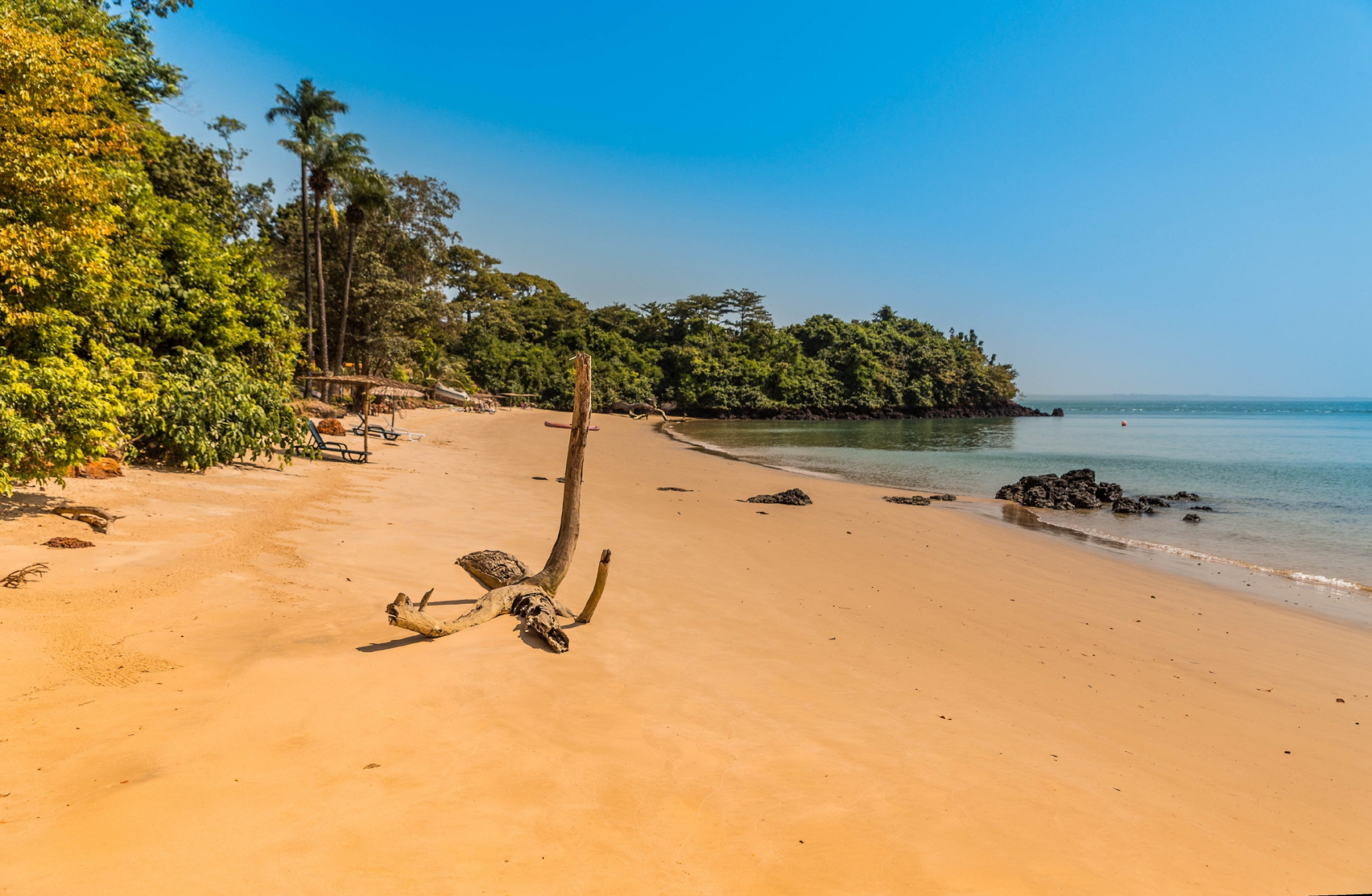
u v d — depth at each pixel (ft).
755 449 135.13
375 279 148.97
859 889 10.73
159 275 48.26
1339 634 29.91
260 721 13.85
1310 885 12.28
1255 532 54.13
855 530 47.60
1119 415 402.11
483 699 16.28
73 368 30.53
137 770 11.70
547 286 377.91
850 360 331.57
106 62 42.98
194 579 22.44
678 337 351.87
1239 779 16.51
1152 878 11.98
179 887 8.95
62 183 30.42
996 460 113.80
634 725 15.87
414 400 176.45
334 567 26.14
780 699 18.35
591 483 64.03
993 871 11.59
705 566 33.37
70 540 24.36
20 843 9.44
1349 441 163.02
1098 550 46.68
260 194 148.36
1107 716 19.66
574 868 10.39
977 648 24.80
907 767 15.19
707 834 11.82
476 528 36.96
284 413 51.31
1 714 13.06
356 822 10.88
